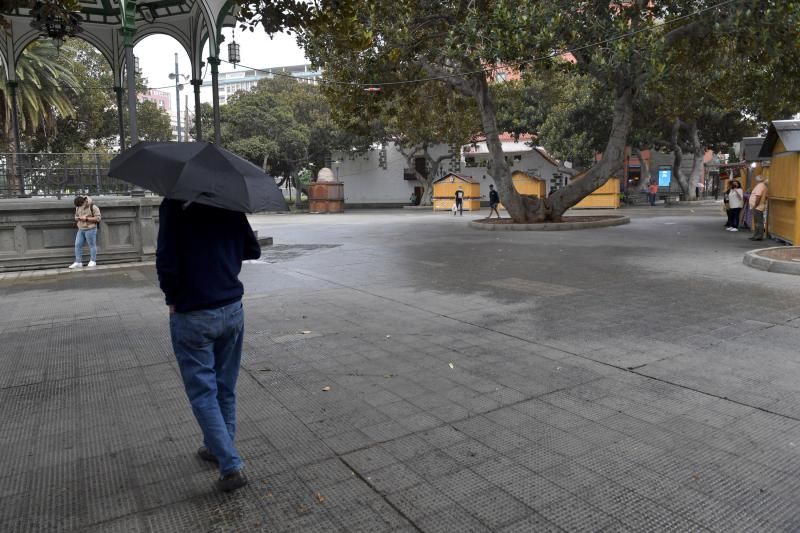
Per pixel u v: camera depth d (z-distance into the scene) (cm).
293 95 4784
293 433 392
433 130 3450
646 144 3856
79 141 3522
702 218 2288
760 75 1792
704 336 602
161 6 1611
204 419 314
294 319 718
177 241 306
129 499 312
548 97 3653
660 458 347
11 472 344
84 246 1270
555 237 1636
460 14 1587
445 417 414
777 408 416
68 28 651
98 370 534
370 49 1673
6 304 857
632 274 987
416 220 2603
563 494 310
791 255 1047
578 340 601
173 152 308
